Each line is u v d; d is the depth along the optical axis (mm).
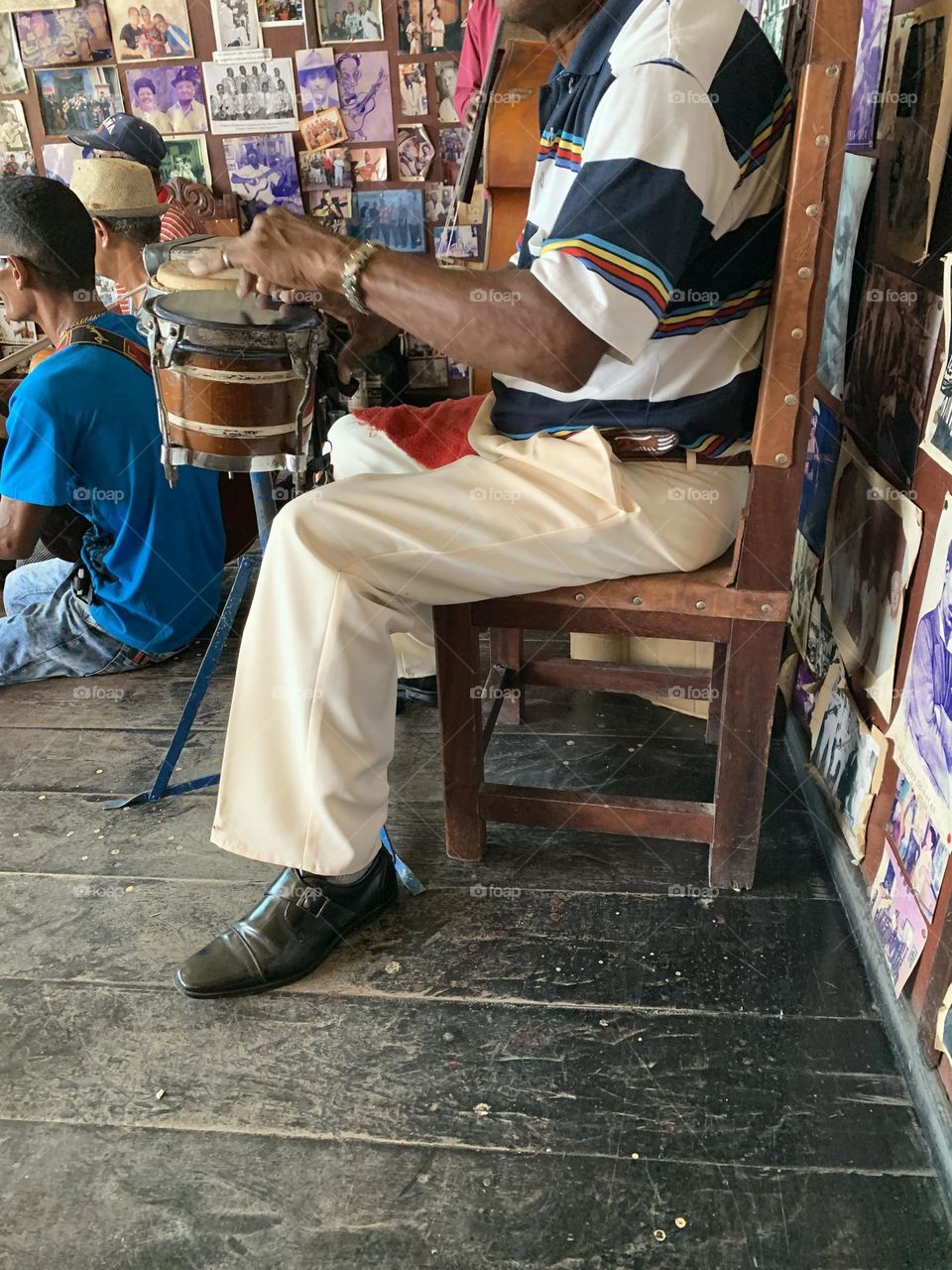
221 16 3582
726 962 1364
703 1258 998
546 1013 1293
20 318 2033
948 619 1110
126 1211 1058
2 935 1446
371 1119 1156
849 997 1307
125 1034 1277
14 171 3902
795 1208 1042
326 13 3557
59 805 1744
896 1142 1111
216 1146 1127
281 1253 1012
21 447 1869
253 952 1338
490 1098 1178
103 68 3705
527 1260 1000
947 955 1081
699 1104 1162
